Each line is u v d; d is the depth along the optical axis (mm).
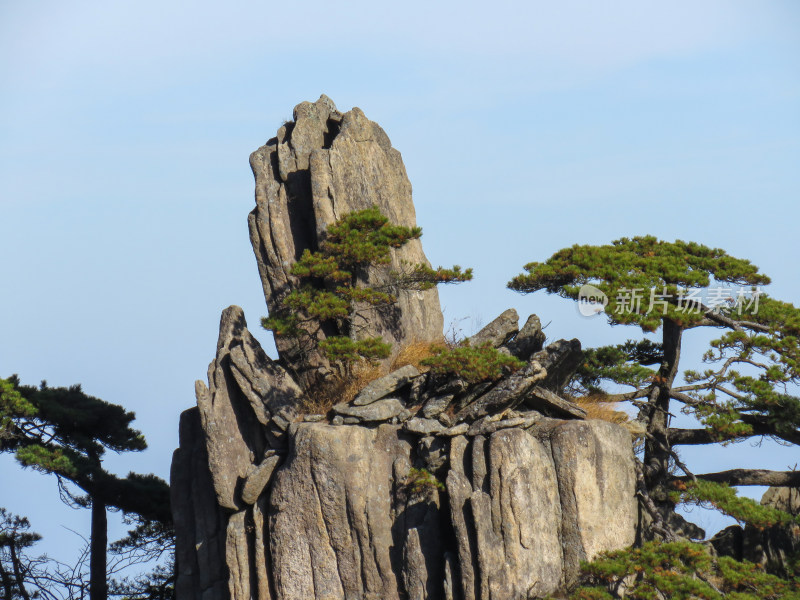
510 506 116875
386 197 142875
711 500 114250
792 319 126875
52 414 170000
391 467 123875
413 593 118375
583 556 117750
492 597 114188
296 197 141500
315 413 130375
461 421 124250
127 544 169375
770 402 124562
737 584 110562
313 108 147125
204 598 132875
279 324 131375
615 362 142375
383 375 133875
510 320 139500
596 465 120875
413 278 134250
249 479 126250
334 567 121688
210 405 130250
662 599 114750
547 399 127125
